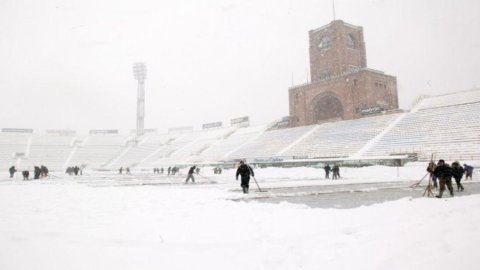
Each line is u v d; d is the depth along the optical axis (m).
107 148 110.56
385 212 10.41
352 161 45.34
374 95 70.81
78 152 105.44
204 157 82.25
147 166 90.31
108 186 26.16
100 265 5.96
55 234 8.20
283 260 6.24
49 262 6.11
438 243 6.70
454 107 54.31
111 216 10.75
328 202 14.31
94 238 7.79
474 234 7.31
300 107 82.75
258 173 46.19
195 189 21.89
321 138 65.06
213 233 8.16
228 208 12.27
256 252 6.65
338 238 7.56
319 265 5.91
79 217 10.60
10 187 25.05
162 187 24.34
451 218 9.19
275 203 13.90
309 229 8.43
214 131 109.38
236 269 5.77
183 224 9.30
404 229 8.04
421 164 39.66
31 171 81.69
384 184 24.19
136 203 14.15
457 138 44.28
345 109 73.06
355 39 85.06
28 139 110.12
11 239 7.77
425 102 62.47
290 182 28.02
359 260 5.99
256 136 85.38
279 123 88.44
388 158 41.72
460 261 5.67
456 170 17.89
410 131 52.28
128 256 6.46
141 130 124.69
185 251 6.76
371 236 7.56
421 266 5.54
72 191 20.69
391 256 6.07
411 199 13.44
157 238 7.75
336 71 80.62
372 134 57.28
